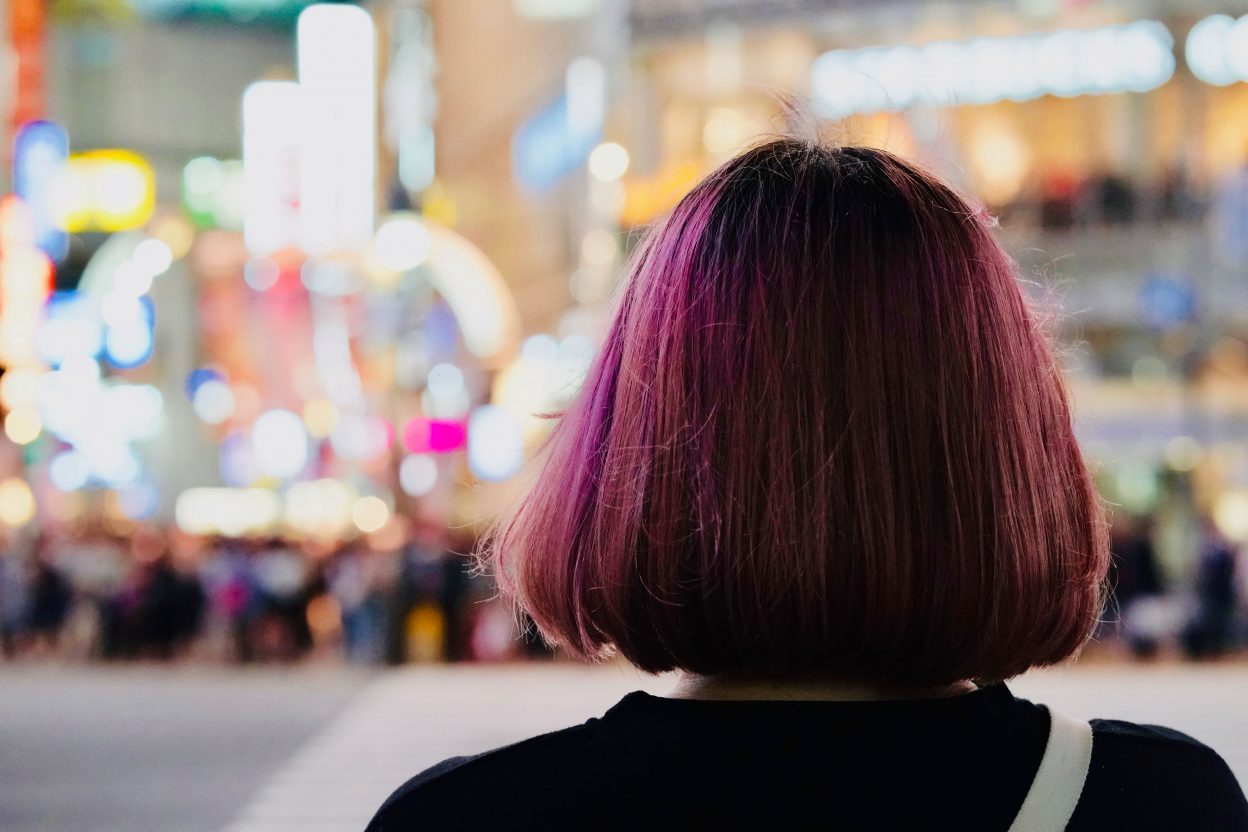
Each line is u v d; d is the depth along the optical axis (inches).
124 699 649.6
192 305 1485.0
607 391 44.7
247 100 1405.0
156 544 877.8
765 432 39.9
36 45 1259.8
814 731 38.8
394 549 837.8
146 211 1370.6
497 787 39.5
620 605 40.8
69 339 1300.4
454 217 1489.9
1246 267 885.8
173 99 1711.4
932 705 39.8
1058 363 46.7
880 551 38.8
